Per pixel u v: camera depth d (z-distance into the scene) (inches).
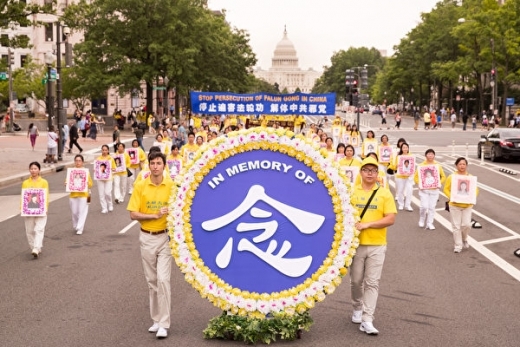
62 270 488.4
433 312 382.9
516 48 2797.7
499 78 3019.2
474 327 355.6
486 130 2851.9
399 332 346.0
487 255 540.1
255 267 334.3
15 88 3014.3
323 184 335.0
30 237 541.3
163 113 2842.0
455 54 3917.3
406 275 471.2
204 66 2834.6
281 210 334.6
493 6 2928.2
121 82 2534.5
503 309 389.4
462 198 543.8
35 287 439.5
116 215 753.6
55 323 361.4
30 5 1135.6
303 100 1039.0
